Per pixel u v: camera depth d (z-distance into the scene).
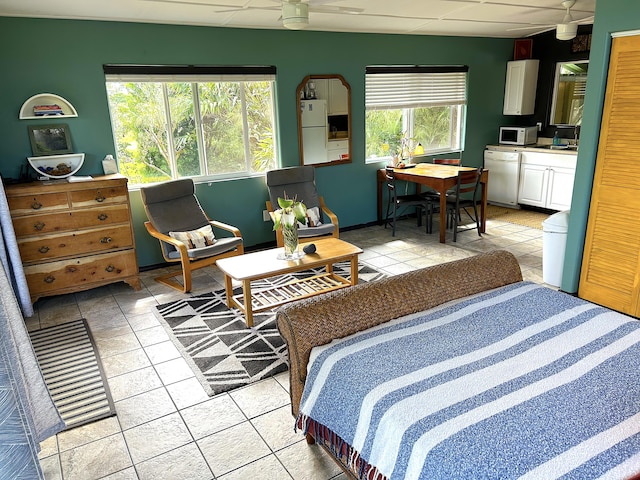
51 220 3.84
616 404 1.56
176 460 2.23
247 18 4.45
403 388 1.68
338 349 1.96
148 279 4.59
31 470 1.18
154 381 2.88
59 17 3.98
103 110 4.34
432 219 6.30
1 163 4.02
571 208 3.71
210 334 3.43
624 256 3.43
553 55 6.59
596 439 1.41
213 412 2.58
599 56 3.31
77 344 3.35
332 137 5.71
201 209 4.74
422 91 6.32
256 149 5.29
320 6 3.52
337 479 2.08
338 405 1.78
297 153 5.47
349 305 2.13
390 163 6.20
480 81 6.75
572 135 6.55
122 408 2.63
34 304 4.06
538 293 2.44
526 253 4.95
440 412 1.54
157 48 4.46
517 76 6.79
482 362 1.82
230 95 5.00
